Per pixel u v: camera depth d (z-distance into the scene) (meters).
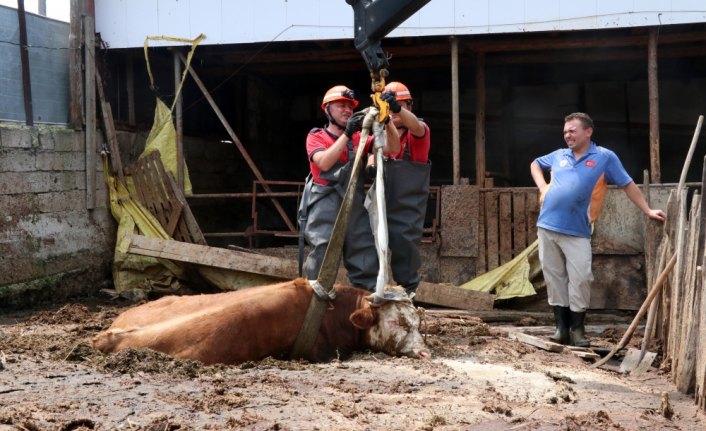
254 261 9.97
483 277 9.94
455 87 10.26
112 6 10.96
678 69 14.84
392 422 4.01
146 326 5.63
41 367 4.98
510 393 4.89
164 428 3.73
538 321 8.89
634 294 9.55
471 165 16.59
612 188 9.56
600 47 11.80
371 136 6.55
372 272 6.55
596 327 8.36
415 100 16.50
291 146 17.19
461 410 4.32
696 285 5.20
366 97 16.70
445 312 8.85
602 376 5.82
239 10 10.70
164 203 10.98
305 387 4.71
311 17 10.52
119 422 3.81
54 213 10.03
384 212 5.69
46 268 9.86
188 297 5.96
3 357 5.23
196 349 5.32
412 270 6.71
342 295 5.98
